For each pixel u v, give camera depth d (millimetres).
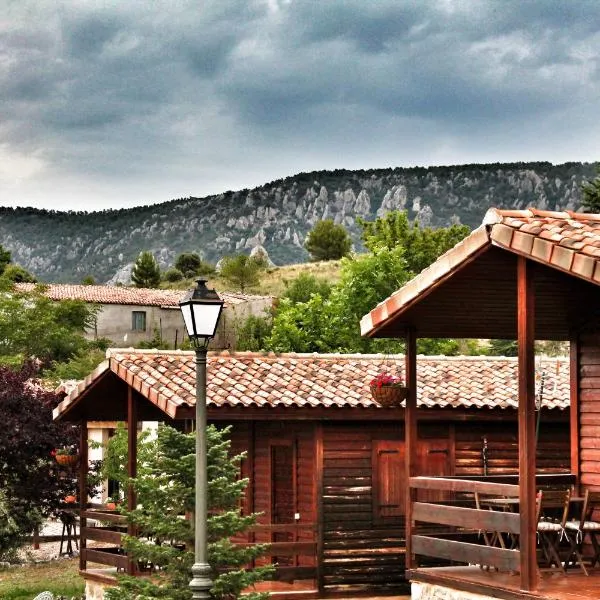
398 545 22109
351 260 51625
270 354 24219
